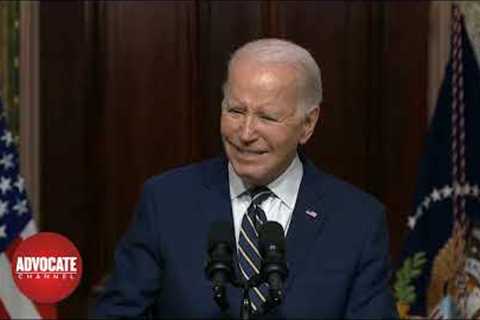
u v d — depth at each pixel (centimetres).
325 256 586
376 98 1223
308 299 570
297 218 599
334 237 593
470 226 1064
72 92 1204
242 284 486
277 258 480
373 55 1220
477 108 1058
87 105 1209
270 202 606
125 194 1230
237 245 582
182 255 587
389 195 1227
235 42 1217
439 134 1077
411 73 1208
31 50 1152
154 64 1216
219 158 635
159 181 630
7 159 1071
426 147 1085
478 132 1059
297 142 575
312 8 1215
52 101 1200
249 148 555
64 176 1212
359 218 601
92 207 1223
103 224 1230
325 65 1220
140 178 1230
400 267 1085
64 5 1194
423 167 1084
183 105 1223
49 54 1194
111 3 1205
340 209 606
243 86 546
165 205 611
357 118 1224
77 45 1199
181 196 614
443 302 1066
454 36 1070
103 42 1209
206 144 1227
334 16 1217
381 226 605
